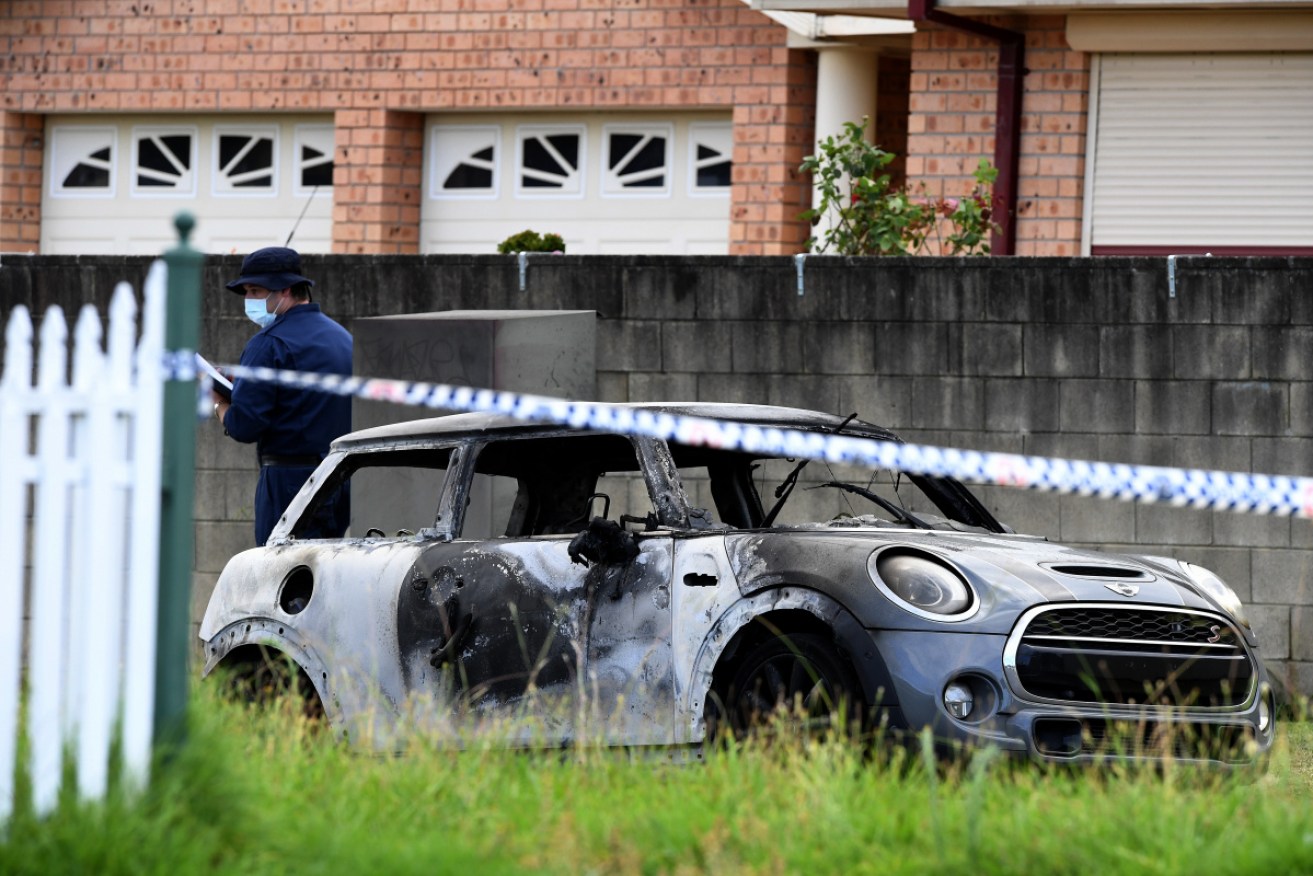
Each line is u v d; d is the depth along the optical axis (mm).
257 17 67250
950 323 38375
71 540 18578
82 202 70000
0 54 70000
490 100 64812
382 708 25641
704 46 62344
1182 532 37219
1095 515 37594
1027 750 22266
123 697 18016
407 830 18875
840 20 58469
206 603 41562
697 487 28281
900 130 61406
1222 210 51094
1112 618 23359
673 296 39812
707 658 24031
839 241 46531
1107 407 37719
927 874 17641
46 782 17500
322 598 27781
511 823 19359
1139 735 22094
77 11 69062
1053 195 52156
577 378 35688
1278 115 50438
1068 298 37875
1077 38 51594
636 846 18625
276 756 21281
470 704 25781
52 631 17719
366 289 41375
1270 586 36812
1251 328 37062
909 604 22922
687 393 39750
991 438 38250
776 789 20203
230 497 41531
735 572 24109
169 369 17969
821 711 23188
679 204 63875
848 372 38906
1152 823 18641
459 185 66375
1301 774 26969
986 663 22531
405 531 28297
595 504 29766
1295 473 36906
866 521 27078
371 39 66062
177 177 69125
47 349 17906
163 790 17578
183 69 68062
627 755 23891
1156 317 37469
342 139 66375
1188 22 50594
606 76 63500
